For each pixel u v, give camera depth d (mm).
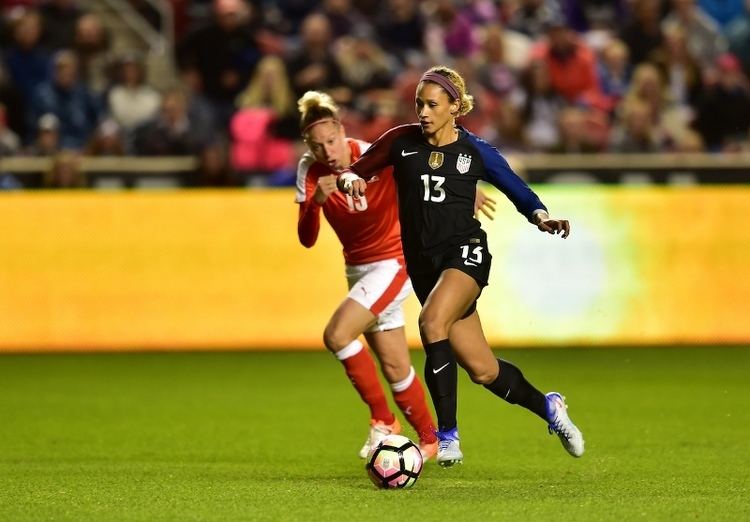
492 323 47781
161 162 54969
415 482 22234
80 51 63156
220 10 64188
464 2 70250
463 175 22500
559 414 23422
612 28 72438
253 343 47875
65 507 20500
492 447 28312
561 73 62156
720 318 48250
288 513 19672
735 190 48344
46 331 48000
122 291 47969
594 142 57719
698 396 36812
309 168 26141
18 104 60812
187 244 48031
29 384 40406
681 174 55031
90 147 57250
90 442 29391
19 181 53875
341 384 40344
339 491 21922
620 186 50094
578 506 20203
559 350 47375
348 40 63000
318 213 25875
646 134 58094
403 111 57344
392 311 25906
